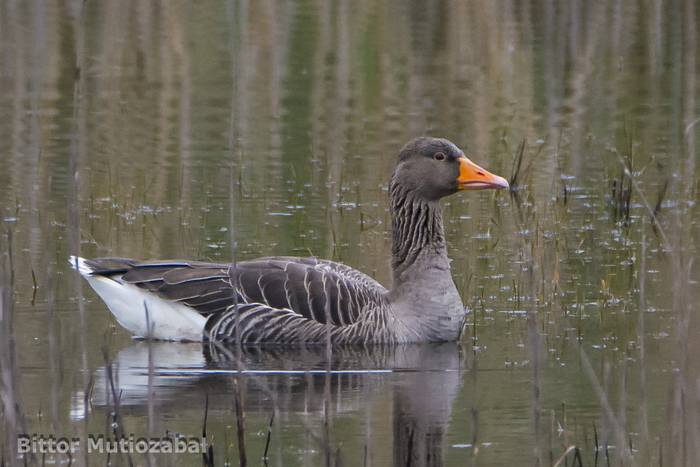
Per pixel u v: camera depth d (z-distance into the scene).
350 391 11.74
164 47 28.33
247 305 13.59
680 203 18.83
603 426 10.67
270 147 22.03
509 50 28.52
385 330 13.67
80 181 19.70
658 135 22.62
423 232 14.08
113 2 31.56
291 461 9.77
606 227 17.81
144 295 13.66
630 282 15.28
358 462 9.76
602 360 12.56
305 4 32.03
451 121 23.55
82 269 13.66
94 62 27.19
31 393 11.41
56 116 23.64
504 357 12.86
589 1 32.50
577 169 20.86
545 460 9.85
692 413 10.20
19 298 14.40
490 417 10.90
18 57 27.22
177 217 18.08
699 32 29.84
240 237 17.11
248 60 27.61
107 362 9.85
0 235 16.77
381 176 20.44
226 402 11.30
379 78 26.59
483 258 16.52
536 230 17.27
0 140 22.02
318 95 25.39
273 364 12.80
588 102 25.02
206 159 21.28
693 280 15.24
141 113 24.06
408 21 30.73
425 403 11.32
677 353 12.62
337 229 17.64
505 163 21.08
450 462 9.77
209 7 31.56
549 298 14.72
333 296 13.73
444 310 13.89
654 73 26.98
